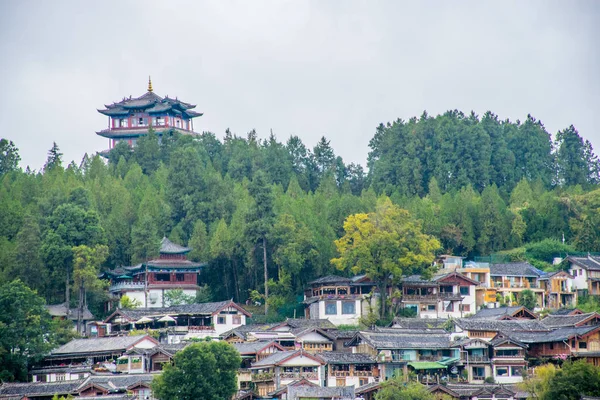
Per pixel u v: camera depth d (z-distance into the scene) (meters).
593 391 175.38
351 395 189.38
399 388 188.50
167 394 181.25
